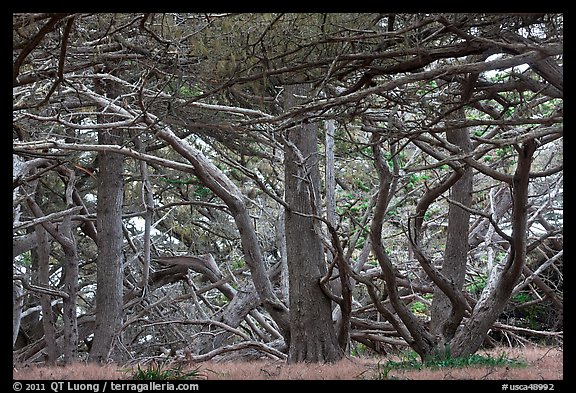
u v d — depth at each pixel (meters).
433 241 30.27
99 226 24.55
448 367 14.00
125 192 31.19
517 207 14.49
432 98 12.73
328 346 17.92
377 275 22.78
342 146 22.30
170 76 13.33
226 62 11.08
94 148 17.05
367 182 28.53
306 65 11.23
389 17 11.41
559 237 23.05
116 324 24.00
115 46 15.27
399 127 12.36
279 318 18.98
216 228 30.22
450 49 10.82
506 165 23.34
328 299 18.20
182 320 23.92
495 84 12.05
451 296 16.25
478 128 23.92
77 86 17.95
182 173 28.38
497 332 28.38
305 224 18.27
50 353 23.53
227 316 24.23
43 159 21.06
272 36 11.17
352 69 11.57
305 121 11.20
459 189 19.06
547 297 25.59
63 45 10.53
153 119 15.94
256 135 18.30
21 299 22.91
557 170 13.89
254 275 19.30
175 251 31.30
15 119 16.56
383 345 24.62
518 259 15.26
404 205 28.48
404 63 11.28
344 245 17.14
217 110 15.59
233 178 30.14
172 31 12.08
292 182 18.38
